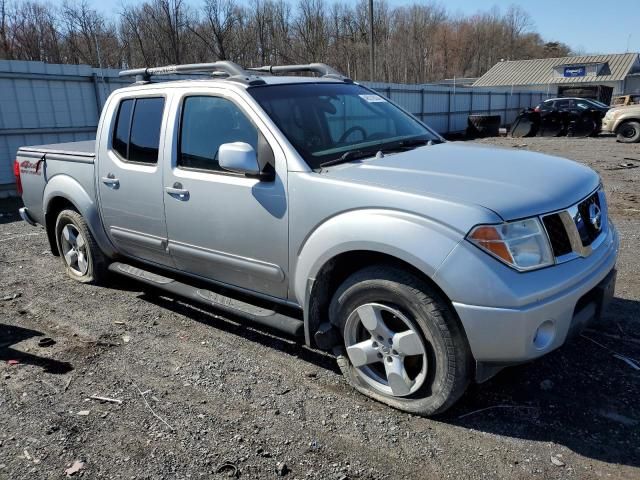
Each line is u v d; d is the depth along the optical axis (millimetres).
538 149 19453
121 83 13430
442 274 2697
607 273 3174
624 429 2924
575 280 2836
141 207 4355
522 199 2797
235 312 3787
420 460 2748
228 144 3387
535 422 3014
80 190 5031
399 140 3979
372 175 3135
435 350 2891
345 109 4023
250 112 3602
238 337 4211
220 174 3727
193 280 4527
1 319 4680
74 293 5273
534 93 38531
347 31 47938
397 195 2895
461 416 3096
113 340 4211
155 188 4172
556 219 2867
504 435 2916
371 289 3041
